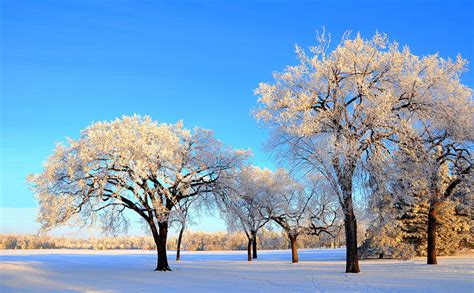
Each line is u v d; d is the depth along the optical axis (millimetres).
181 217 28703
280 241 68438
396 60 23297
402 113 24328
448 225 38156
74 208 27234
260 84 24953
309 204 39125
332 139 21516
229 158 31312
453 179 31562
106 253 76562
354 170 22672
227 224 35531
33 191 27188
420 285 16812
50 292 17750
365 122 22219
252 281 20547
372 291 15508
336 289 16359
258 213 42062
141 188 28344
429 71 23953
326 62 23797
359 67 23766
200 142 31578
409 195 25328
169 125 31906
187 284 19781
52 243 142375
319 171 23516
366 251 39750
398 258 37438
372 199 23906
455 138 25219
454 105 23906
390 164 23016
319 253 61469
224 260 46625
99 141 26984
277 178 41312
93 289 18562
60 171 27516
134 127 29734
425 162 23734
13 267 33031
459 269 23656
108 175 26781
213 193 31203
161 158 28203
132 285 19812
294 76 24641
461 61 24297
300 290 16453
